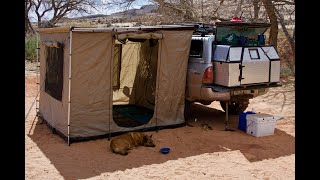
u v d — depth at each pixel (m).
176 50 7.82
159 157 6.40
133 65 10.15
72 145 6.91
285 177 5.64
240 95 8.01
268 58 7.83
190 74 8.12
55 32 7.66
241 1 15.83
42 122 8.55
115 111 9.55
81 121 7.06
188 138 7.44
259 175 5.72
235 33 8.08
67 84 6.95
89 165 5.99
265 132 7.64
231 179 5.57
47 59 8.27
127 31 7.19
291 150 6.81
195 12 17.08
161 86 7.79
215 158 6.40
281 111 9.77
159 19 18.34
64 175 5.59
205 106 10.43
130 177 5.56
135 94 10.26
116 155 6.45
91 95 7.08
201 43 8.06
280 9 16.50
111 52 7.17
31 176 5.53
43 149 6.69
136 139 6.87
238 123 8.39
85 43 6.91
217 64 7.67
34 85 12.60
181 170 5.86
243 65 7.50
